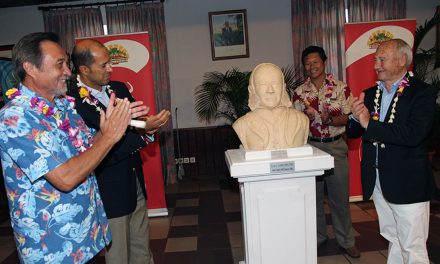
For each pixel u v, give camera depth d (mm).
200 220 3719
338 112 2504
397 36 3650
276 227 1849
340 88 2564
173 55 5422
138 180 2021
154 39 5266
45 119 1245
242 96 4547
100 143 1231
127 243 1894
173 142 5441
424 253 1840
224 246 3023
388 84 1890
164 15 5305
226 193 4633
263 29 5375
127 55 3730
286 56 5406
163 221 3762
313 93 2639
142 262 2076
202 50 5410
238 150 2115
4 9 5277
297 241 1864
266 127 1924
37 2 5180
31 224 1217
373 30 3631
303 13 5250
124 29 5246
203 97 5027
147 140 1873
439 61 4492
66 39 5266
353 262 2545
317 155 1790
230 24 5344
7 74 5023
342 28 5277
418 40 4402
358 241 2898
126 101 1255
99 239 1409
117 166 1816
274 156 1810
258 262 1882
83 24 5262
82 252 1303
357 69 3658
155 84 5328
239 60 5418
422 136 1694
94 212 1382
